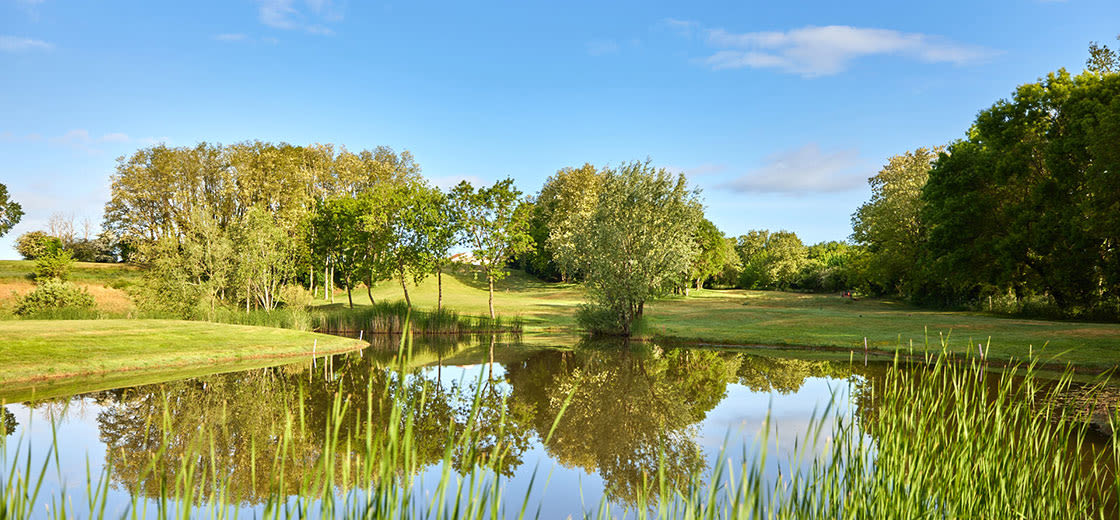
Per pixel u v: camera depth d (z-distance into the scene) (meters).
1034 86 35.31
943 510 4.33
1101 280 32.38
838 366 21.48
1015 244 33.31
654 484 9.32
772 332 31.77
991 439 4.70
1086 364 17.48
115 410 14.28
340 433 11.69
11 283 46.59
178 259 36.50
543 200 84.38
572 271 36.16
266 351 24.47
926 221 40.62
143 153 56.25
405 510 2.19
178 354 21.91
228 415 13.74
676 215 31.66
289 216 52.84
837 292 78.31
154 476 9.09
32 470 9.30
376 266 44.25
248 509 6.84
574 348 28.97
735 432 12.65
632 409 15.58
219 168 57.47
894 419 4.60
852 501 4.10
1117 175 26.11
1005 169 34.03
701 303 60.06
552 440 12.46
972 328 27.38
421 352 27.41
